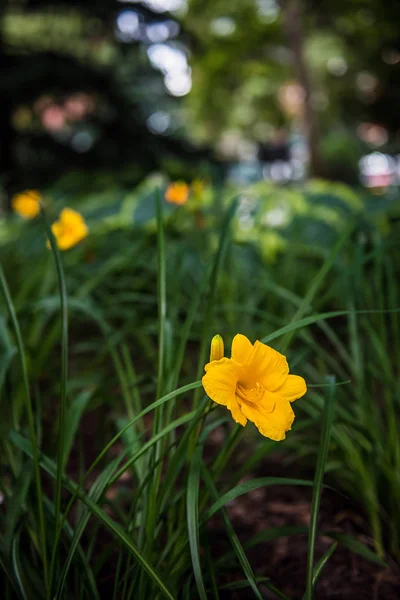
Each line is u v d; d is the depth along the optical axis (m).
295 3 8.27
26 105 4.08
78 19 4.48
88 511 0.51
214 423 0.60
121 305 1.28
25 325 1.03
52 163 4.02
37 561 0.59
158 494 0.55
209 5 9.04
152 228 1.46
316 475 0.49
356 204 1.93
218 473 0.58
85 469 0.85
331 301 1.30
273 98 10.48
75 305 0.85
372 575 0.66
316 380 0.88
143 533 0.56
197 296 0.65
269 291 1.17
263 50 9.52
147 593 0.54
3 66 3.88
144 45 4.67
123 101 4.16
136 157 4.09
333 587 0.65
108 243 1.54
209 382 0.44
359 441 0.71
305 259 1.41
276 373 0.46
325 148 8.25
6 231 2.01
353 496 0.76
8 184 3.86
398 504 0.68
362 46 8.89
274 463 0.89
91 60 4.30
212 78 9.52
